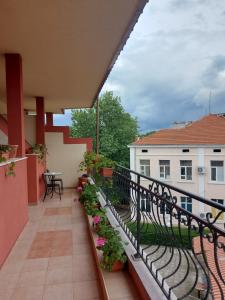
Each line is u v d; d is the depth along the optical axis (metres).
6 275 2.83
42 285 2.64
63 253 3.37
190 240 1.53
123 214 3.48
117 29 3.29
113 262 2.48
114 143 23.05
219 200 11.28
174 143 12.29
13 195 3.59
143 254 2.49
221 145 11.17
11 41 3.60
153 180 2.20
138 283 2.15
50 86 6.14
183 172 12.12
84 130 24.09
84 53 4.07
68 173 8.97
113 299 2.06
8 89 4.06
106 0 2.66
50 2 2.68
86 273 2.87
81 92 6.81
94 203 4.39
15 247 3.56
